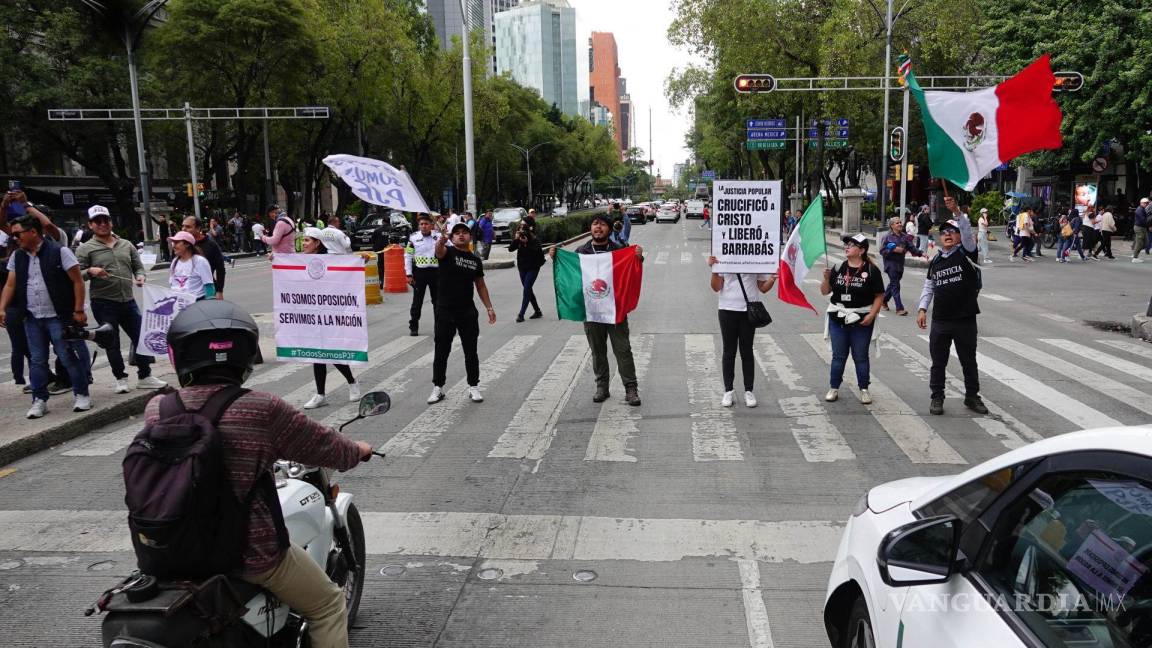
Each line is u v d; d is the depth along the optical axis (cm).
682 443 730
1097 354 1116
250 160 5138
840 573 329
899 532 263
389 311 1655
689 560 502
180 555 262
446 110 5316
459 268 859
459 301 866
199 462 258
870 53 3562
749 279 827
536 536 539
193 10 3734
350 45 4291
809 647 404
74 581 486
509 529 551
